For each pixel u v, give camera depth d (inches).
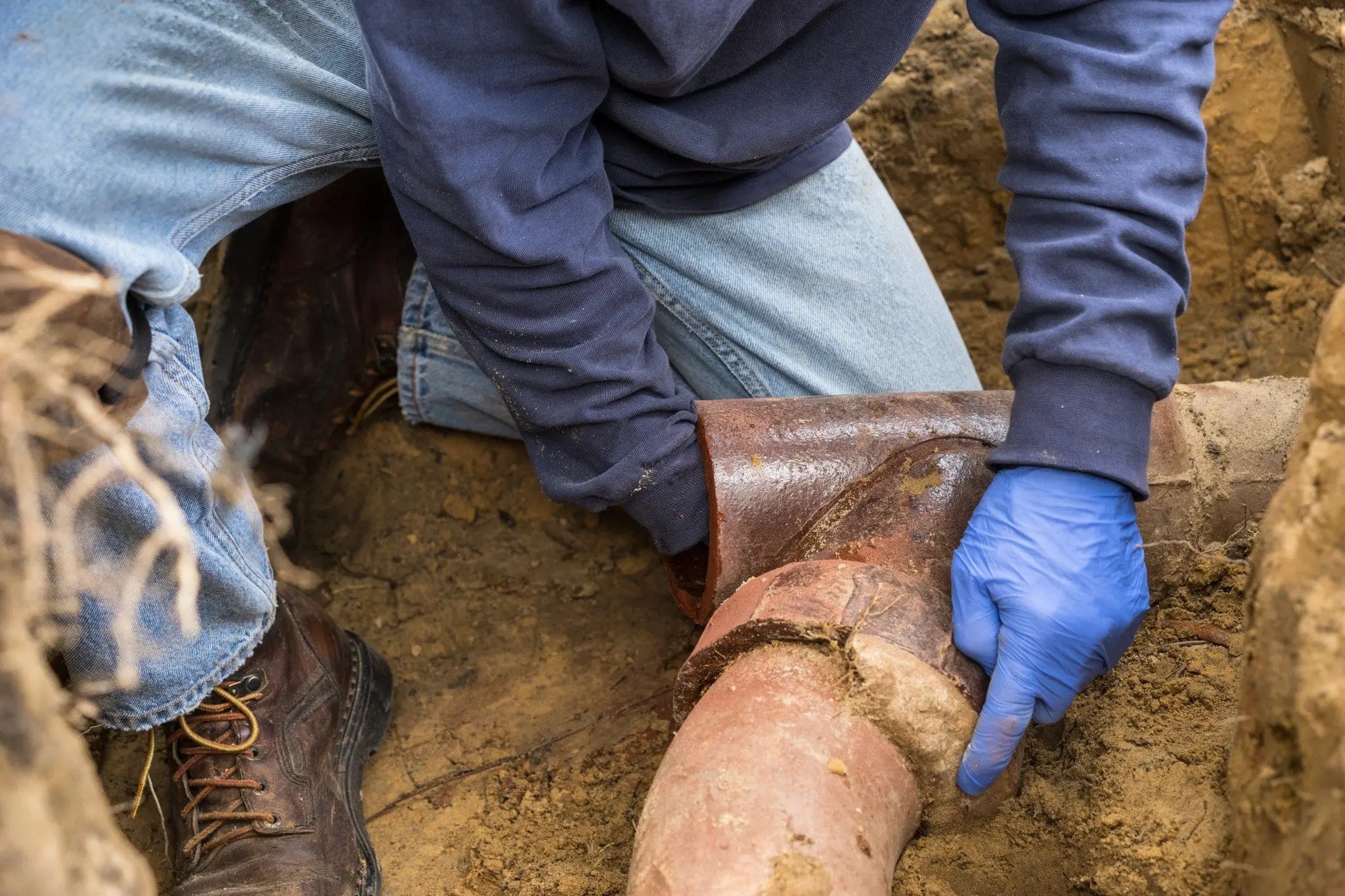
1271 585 43.4
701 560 70.4
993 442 64.9
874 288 75.5
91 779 41.4
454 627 84.4
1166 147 58.0
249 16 56.9
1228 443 65.7
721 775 49.1
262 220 82.4
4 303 44.2
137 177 53.0
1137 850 53.3
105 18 51.1
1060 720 62.9
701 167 68.1
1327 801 38.6
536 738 75.4
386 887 67.0
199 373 59.2
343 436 90.5
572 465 67.3
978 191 101.1
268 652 65.9
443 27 53.6
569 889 63.6
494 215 57.4
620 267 63.3
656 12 53.2
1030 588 54.7
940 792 54.8
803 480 63.6
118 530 54.4
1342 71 83.7
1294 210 89.1
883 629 53.7
